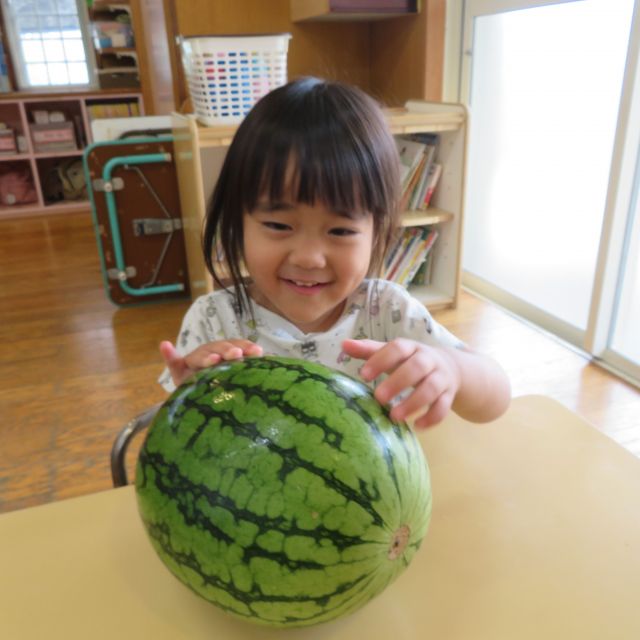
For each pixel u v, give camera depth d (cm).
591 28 208
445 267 267
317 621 49
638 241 208
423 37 245
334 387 52
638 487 72
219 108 208
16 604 58
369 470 47
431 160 256
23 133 456
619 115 195
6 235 402
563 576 59
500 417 84
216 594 48
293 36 264
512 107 251
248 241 74
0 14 441
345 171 68
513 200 261
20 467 170
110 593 59
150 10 328
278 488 45
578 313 236
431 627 54
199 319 96
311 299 75
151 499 50
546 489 71
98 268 332
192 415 50
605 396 198
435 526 66
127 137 273
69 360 230
